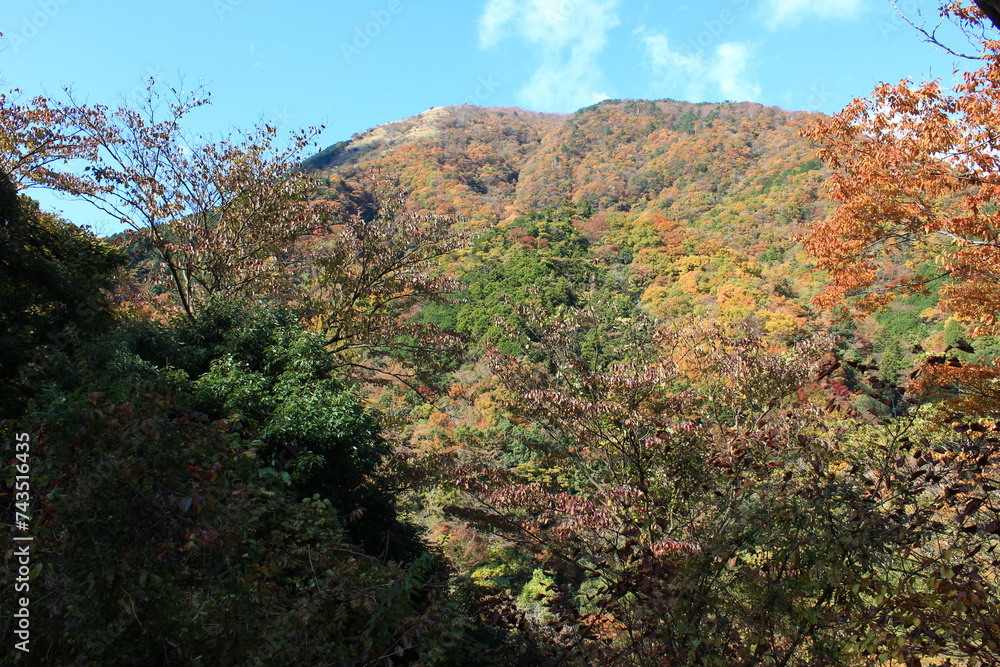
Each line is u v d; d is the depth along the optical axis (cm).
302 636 461
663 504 774
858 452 502
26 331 1048
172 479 402
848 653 402
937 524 420
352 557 605
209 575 421
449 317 4247
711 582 516
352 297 1579
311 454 920
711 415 838
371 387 2989
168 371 920
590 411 852
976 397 632
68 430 385
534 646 675
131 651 384
